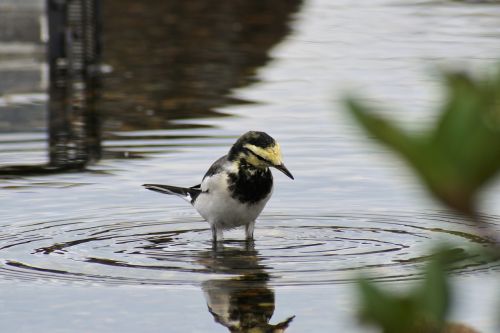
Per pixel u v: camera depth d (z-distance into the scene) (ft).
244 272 34.65
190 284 33.24
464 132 5.26
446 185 5.28
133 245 38.70
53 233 40.27
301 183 49.16
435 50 101.65
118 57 98.22
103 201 45.85
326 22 128.88
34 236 39.78
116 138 61.05
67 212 43.75
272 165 37.65
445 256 6.07
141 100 75.56
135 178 50.44
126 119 67.56
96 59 90.74
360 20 131.54
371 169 51.80
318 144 58.29
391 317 5.87
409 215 43.04
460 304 6.75
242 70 90.94
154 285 33.12
